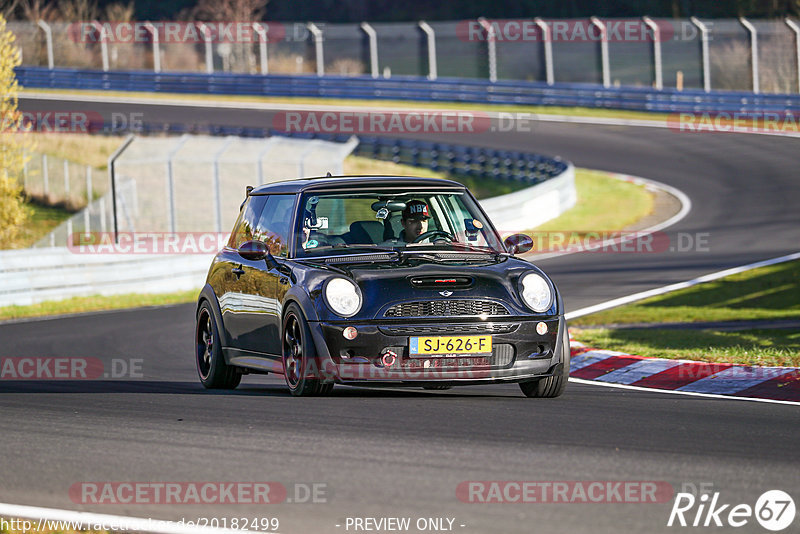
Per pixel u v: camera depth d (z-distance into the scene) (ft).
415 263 92.94
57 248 222.89
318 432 76.43
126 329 174.70
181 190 392.88
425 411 85.51
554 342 91.61
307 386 91.25
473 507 56.70
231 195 387.34
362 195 100.12
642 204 334.24
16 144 301.22
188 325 177.78
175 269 241.76
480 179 410.72
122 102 552.82
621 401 94.73
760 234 272.92
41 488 61.67
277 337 96.37
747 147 413.18
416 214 99.71
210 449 71.26
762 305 178.29
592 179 378.73
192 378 122.52
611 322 166.50
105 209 364.79
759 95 457.27
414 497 58.49
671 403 94.38
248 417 83.46
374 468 65.00
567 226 307.17
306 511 56.08
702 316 167.53
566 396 97.40
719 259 238.89
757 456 69.26
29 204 391.24
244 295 102.58
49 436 77.30
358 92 540.52
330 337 88.02
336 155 317.01
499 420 81.51
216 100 554.46
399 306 88.33
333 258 95.40
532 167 388.57
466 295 89.35
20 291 216.33
